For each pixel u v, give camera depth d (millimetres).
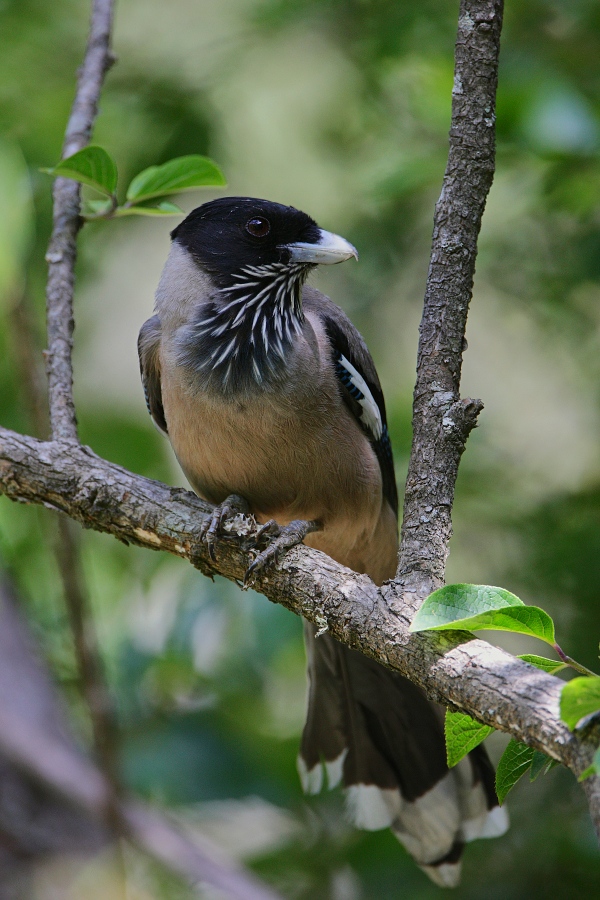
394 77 12219
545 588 11016
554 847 9758
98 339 14523
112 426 12828
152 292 15242
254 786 10023
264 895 7793
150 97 12914
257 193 13891
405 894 9805
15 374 10500
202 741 10070
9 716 9711
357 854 10078
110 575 11922
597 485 11672
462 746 5508
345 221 12977
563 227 11773
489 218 11984
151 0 14016
